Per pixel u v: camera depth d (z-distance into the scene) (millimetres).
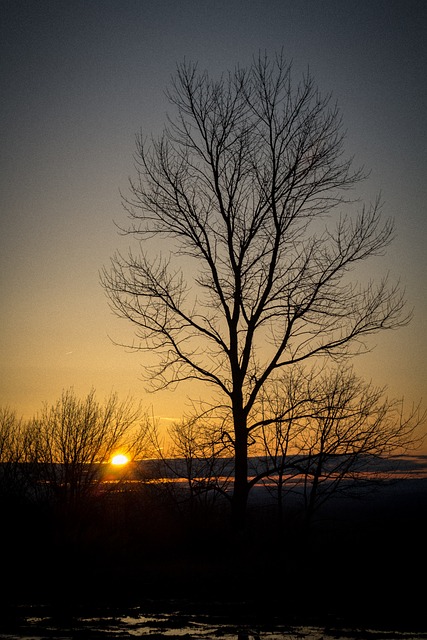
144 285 24219
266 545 23391
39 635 12820
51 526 21859
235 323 24297
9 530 21094
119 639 12414
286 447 24531
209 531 23312
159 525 23547
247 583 18500
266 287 24125
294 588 17688
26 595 17109
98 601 16328
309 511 23812
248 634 12883
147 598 16719
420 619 14188
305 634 12914
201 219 24594
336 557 21250
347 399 24406
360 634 12859
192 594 16953
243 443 23812
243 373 24141
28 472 23219
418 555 20828
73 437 23828
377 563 20516
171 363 24078
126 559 22188
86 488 23578
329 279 23812
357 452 23516
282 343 23859
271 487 24250
